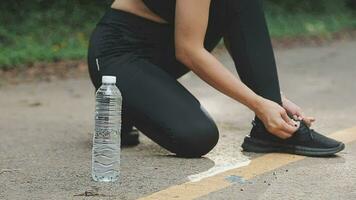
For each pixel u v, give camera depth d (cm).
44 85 830
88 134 490
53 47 1120
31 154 412
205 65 379
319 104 630
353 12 2128
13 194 317
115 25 412
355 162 380
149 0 399
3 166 377
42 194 317
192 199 307
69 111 621
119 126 351
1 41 1112
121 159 389
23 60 1011
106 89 350
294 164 374
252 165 373
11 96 730
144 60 407
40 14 1235
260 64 390
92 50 416
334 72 944
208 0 377
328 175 351
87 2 1332
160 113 389
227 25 395
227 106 632
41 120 562
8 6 1221
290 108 405
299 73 932
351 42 1552
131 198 309
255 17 390
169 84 397
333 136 460
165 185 331
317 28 1741
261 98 388
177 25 381
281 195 314
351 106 616
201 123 387
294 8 1886
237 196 313
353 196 313
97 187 328
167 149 397
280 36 1573
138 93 393
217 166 371
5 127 523
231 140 451
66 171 362
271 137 403
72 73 944
